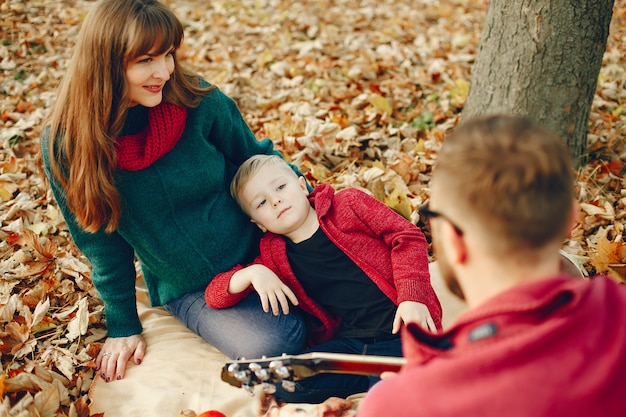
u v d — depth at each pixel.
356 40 4.86
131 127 2.10
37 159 2.26
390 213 2.23
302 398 2.03
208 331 2.27
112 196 2.01
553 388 0.92
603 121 3.37
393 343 2.08
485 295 1.08
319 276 2.20
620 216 2.72
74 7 5.67
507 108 2.93
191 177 2.20
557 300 0.98
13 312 2.41
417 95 3.94
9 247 2.82
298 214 2.23
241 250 2.38
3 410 1.94
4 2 5.42
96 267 2.24
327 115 3.78
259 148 2.60
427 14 5.43
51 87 4.29
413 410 1.02
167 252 2.23
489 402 0.94
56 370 2.21
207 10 5.83
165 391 2.13
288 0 5.88
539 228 1.00
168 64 1.96
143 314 2.54
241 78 4.29
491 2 2.91
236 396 2.11
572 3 2.65
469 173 1.01
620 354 0.95
